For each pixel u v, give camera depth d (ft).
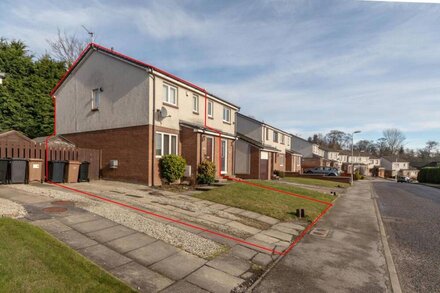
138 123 46.91
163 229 22.31
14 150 39.09
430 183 140.77
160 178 47.75
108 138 51.19
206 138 55.42
